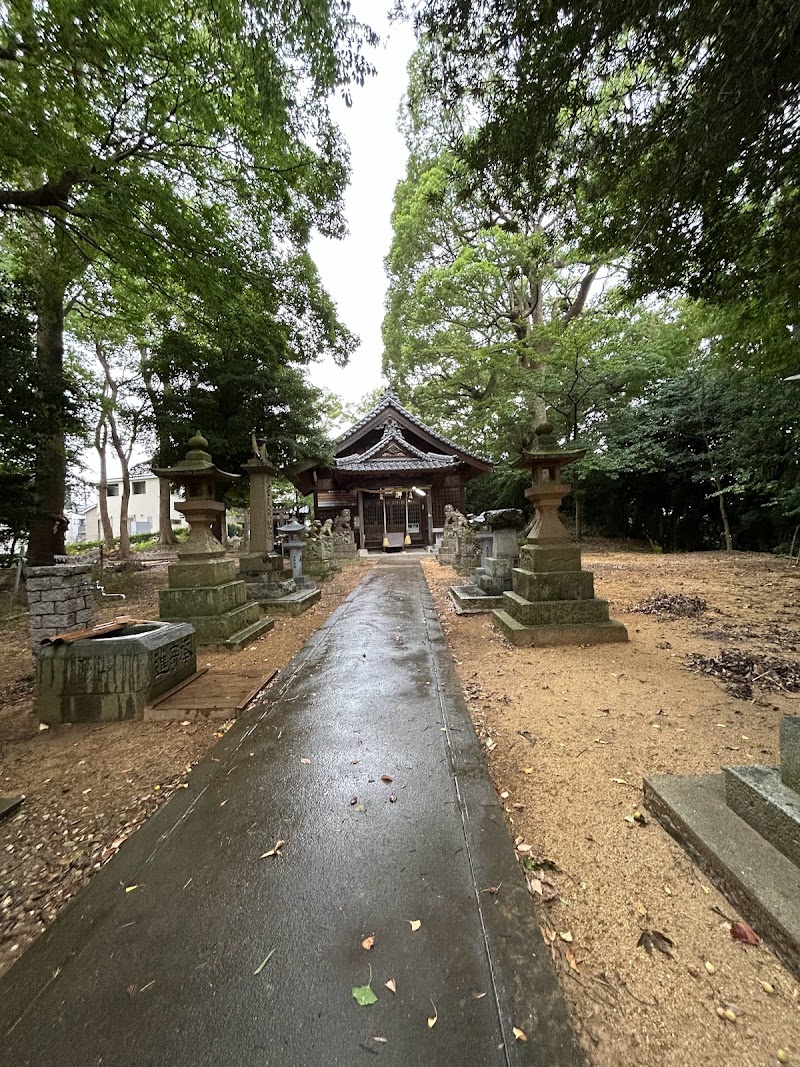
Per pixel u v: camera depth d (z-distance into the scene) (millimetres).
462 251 18281
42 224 8875
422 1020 1215
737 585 7684
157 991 1324
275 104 5531
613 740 2805
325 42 4434
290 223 7863
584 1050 1148
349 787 2373
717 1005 1263
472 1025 1197
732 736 2777
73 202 7066
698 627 5344
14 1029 1236
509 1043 1155
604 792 2287
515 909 1570
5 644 6609
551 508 5574
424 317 20609
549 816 2123
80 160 5660
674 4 2877
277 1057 1133
